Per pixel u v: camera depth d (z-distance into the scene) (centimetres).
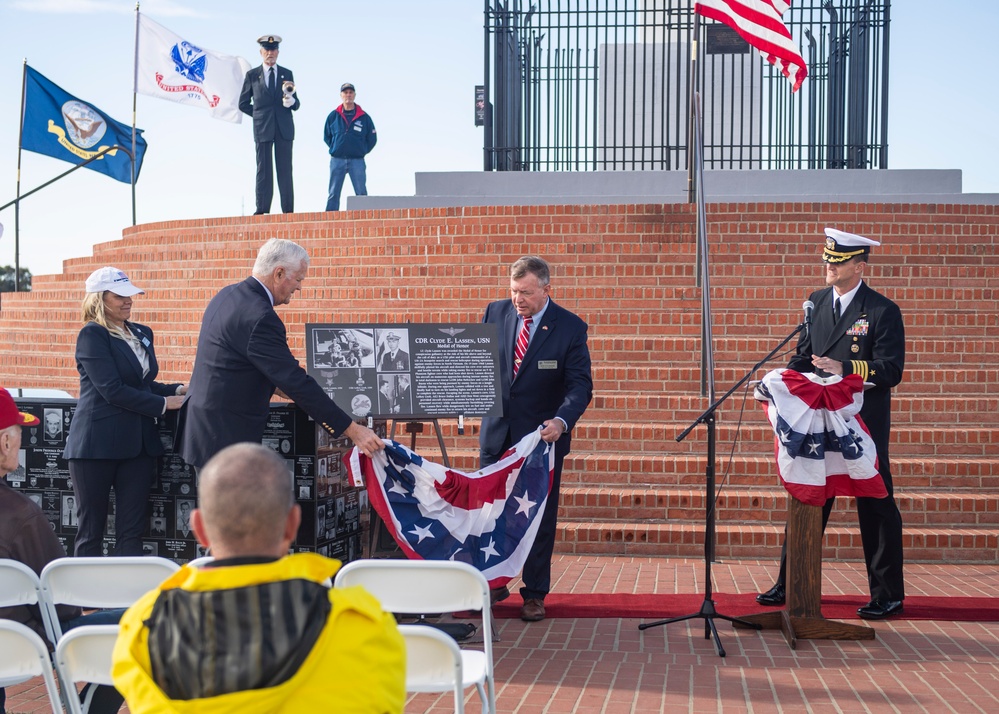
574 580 671
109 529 657
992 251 1007
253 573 205
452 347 602
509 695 464
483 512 563
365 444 538
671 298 978
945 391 870
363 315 1004
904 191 1255
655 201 1249
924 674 491
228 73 1552
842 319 577
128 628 211
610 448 819
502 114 1340
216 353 525
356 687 202
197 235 1233
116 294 593
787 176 1266
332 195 1423
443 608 370
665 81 1405
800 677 487
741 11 951
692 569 698
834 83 1384
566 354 608
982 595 628
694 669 499
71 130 1574
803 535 547
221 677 197
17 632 325
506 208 1096
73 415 599
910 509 737
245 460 213
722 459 780
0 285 2264
